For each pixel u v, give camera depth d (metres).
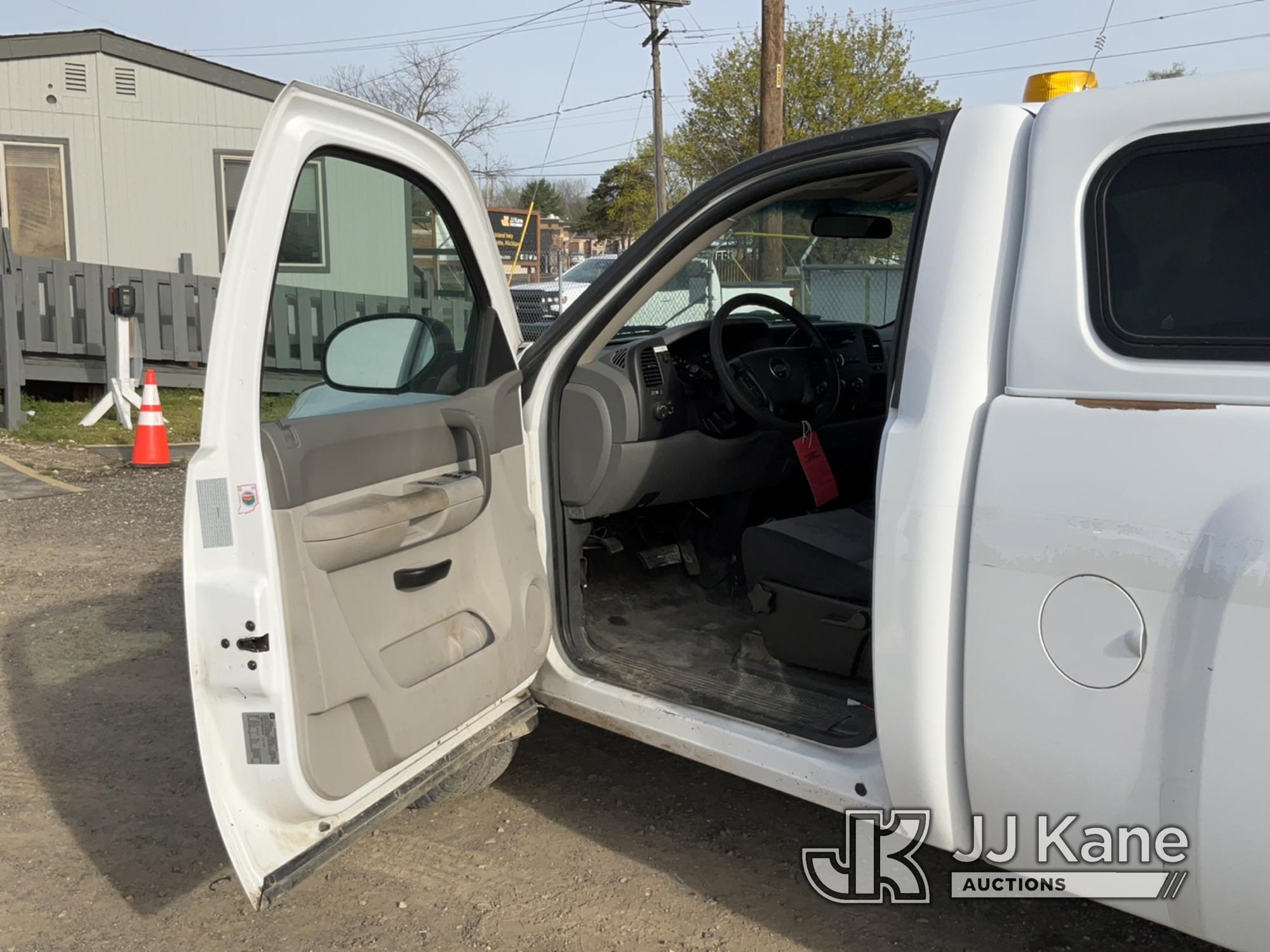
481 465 2.66
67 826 3.11
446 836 3.04
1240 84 1.82
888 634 2.11
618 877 2.83
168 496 7.53
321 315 2.32
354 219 2.41
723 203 2.65
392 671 2.38
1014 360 2.00
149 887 2.80
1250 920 1.79
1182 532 1.75
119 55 13.45
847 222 3.73
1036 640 1.92
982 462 1.98
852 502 3.88
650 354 3.14
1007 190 2.09
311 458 2.20
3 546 6.16
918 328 2.12
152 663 4.39
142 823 3.13
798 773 2.43
